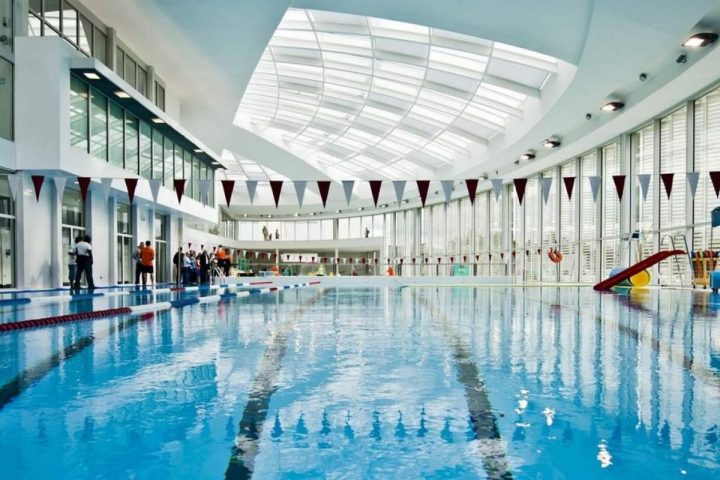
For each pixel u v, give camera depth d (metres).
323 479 1.73
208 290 13.58
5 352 4.04
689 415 2.40
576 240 18.67
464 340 4.62
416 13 9.84
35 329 5.41
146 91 14.59
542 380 3.09
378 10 9.84
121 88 11.86
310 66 15.81
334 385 2.98
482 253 26.62
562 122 15.53
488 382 3.04
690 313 6.91
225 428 2.24
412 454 1.95
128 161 13.72
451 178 24.14
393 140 23.09
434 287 16.80
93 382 3.06
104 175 12.16
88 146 11.59
